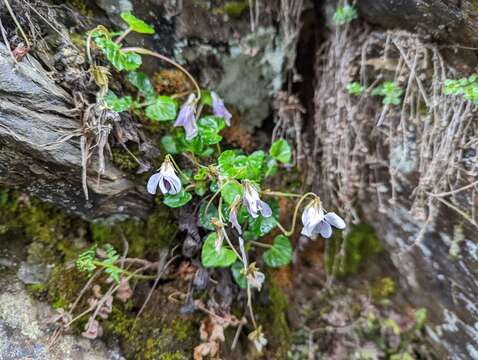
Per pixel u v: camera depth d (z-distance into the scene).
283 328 0.28
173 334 0.24
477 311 0.25
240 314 0.26
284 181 0.29
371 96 0.26
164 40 0.26
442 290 0.26
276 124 0.29
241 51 0.27
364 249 0.30
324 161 0.29
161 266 0.25
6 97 0.19
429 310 0.28
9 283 0.22
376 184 0.27
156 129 0.24
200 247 0.24
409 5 0.23
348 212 0.28
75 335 0.22
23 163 0.21
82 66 0.21
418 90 0.24
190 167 0.24
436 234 0.25
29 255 0.23
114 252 0.23
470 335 0.25
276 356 0.27
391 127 0.25
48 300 0.23
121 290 0.24
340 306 0.30
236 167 0.23
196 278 0.24
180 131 0.25
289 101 0.29
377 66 0.25
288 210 0.29
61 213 0.24
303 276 0.31
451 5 0.22
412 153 0.25
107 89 0.21
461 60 0.23
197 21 0.26
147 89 0.24
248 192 0.21
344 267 0.30
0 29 0.20
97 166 0.22
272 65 0.28
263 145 0.29
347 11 0.25
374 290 0.30
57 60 0.21
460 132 0.22
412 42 0.23
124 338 0.23
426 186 0.24
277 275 0.30
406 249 0.27
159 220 0.25
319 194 0.29
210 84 0.27
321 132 0.29
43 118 0.20
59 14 0.22
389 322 0.29
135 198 0.24
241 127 0.28
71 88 0.21
